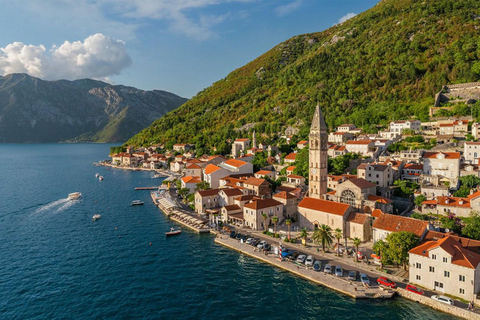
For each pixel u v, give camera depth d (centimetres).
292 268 8612
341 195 12112
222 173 17638
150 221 13350
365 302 7062
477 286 6606
